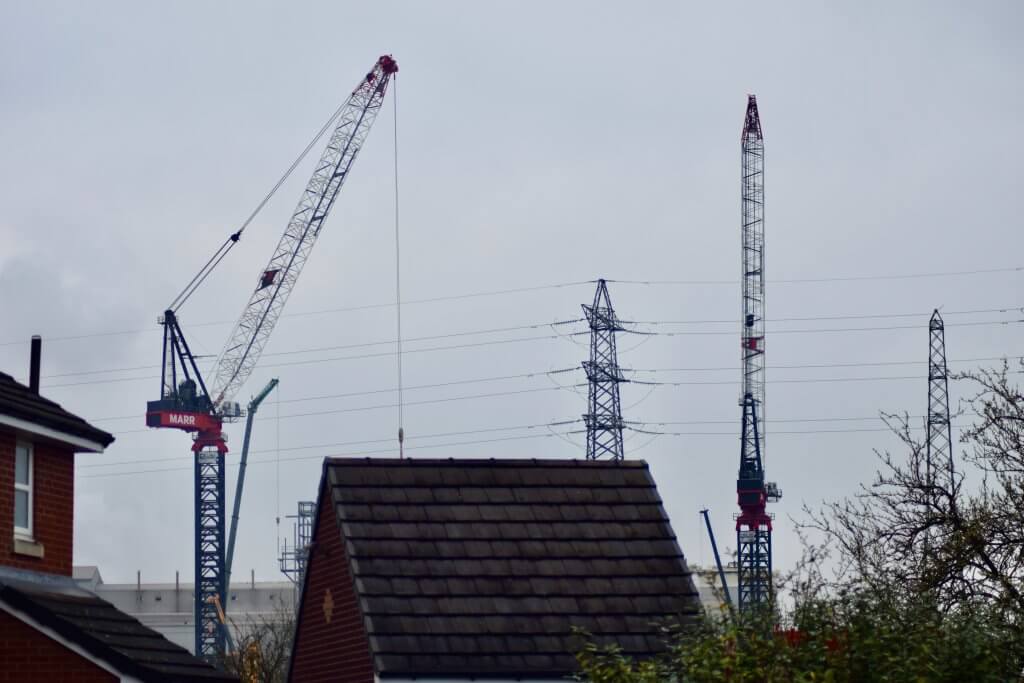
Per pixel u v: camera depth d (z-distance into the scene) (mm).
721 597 25109
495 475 33594
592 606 31156
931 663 22125
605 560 32188
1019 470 31969
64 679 28594
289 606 138875
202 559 171625
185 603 148500
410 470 33312
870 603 23266
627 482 34094
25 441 31562
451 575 31188
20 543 30812
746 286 165250
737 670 21234
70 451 32812
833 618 22609
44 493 31906
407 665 29328
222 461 175250
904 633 22625
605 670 22656
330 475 32906
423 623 30141
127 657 28812
